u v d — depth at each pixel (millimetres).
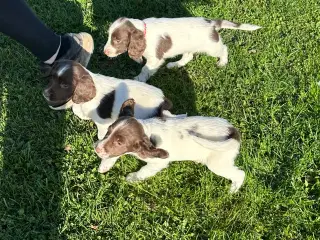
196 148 886
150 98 958
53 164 987
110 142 820
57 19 1285
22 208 909
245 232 909
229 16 1348
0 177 947
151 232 907
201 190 968
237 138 875
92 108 955
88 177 968
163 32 1097
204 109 1126
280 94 1160
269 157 1024
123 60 1204
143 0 1357
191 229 923
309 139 1048
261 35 1301
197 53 1203
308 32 1323
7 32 1017
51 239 880
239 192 962
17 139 1007
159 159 907
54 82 913
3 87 1099
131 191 965
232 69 1198
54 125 1041
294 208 934
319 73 1197
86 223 908
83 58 1136
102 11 1319
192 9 1355
